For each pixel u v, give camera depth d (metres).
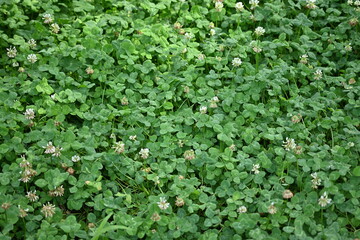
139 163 0.73
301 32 0.96
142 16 0.97
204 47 0.90
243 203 0.68
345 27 0.94
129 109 0.79
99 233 0.62
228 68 0.87
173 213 0.66
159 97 0.82
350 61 0.91
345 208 0.67
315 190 0.69
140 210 0.68
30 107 0.78
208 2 0.99
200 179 0.73
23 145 0.74
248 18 0.96
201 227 0.67
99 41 0.89
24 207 0.66
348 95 0.82
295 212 0.65
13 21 0.91
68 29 0.92
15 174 0.69
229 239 0.65
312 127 0.78
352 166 0.72
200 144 0.76
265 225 0.65
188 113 0.79
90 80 0.85
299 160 0.72
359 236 0.64
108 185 0.71
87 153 0.74
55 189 0.69
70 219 0.66
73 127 0.76
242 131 0.77
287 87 0.85
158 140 0.77
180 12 0.97
